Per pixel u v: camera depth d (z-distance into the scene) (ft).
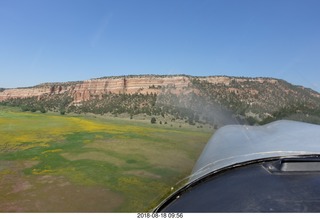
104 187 15.60
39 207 14.47
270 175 6.05
